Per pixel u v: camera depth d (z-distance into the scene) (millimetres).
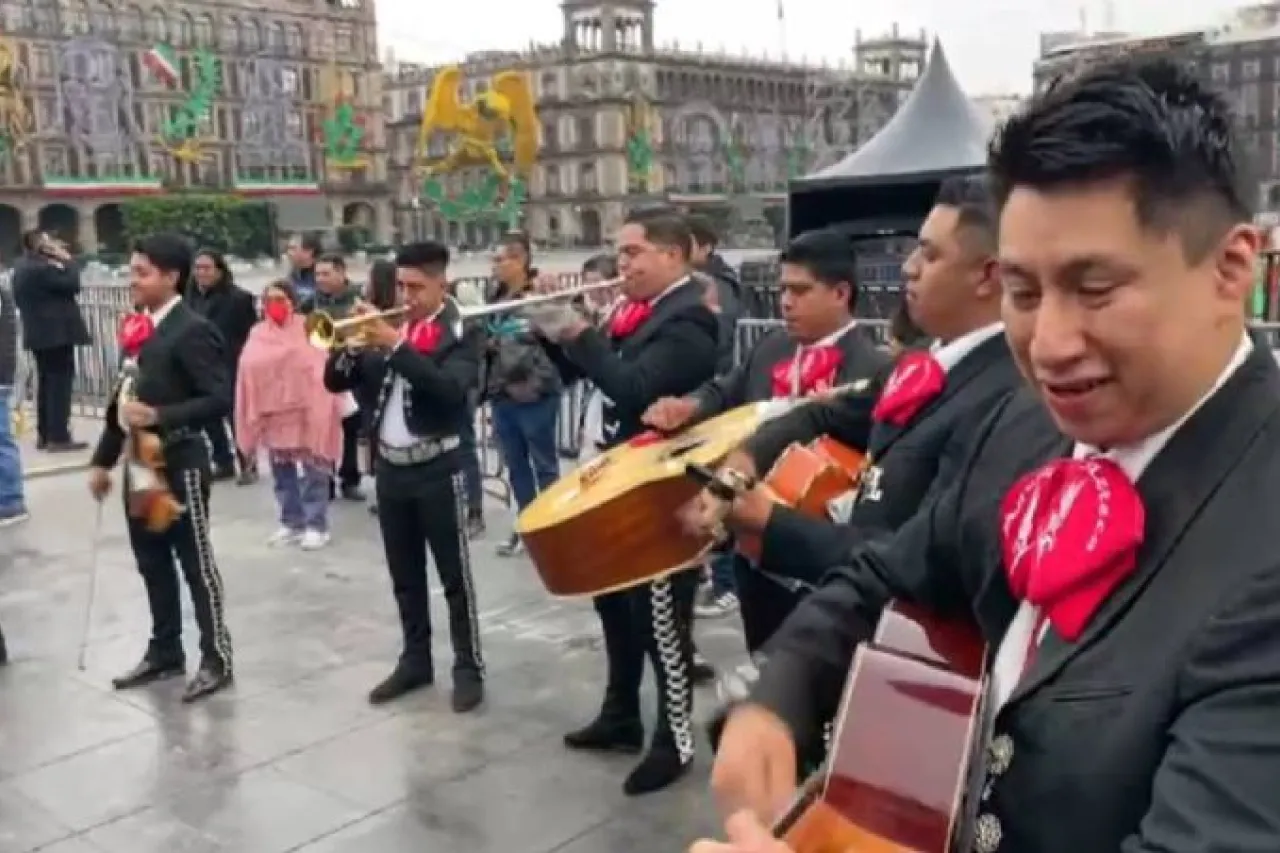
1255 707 954
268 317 7113
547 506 3590
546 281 7629
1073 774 1085
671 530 3320
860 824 1263
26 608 6113
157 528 4812
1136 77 1049
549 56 70938
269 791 4066
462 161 45000
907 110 7684
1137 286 1028
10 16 56281
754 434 3078
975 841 1177
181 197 55406
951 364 2408
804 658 1490
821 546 2463
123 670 5211
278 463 7188
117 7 59969
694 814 3850
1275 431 1079
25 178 57219
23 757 4355
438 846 3693
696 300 4035
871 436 2768
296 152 67438
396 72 77062
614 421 4363
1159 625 1058
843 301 3418
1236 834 912
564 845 3686
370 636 5605
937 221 2424
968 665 1374
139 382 4797
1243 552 1026
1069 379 1069
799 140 70688
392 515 4762
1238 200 1038
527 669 5141
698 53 73500
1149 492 1105
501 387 6691
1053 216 1036
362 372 4988
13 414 10188
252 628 5727
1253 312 1313
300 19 67312
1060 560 1131
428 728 4551
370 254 41125
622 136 69188
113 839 3764
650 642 4000
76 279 10070
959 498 1434
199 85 62531
